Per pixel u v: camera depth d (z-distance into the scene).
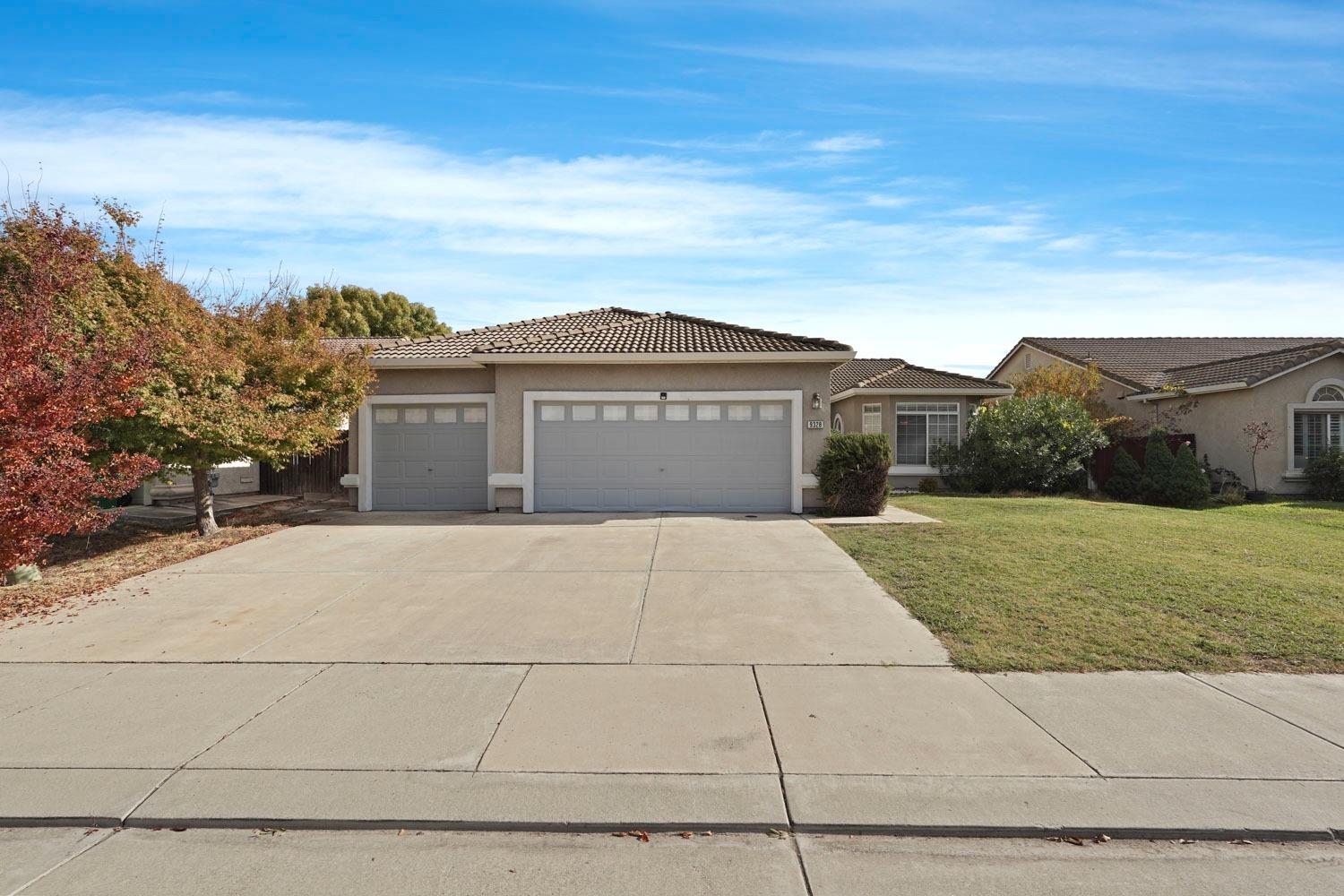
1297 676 5.68
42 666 6.10
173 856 3.64
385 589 8.54
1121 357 25.70
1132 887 3.38
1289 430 19.06
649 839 3.77
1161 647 6.27
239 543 11.43
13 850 3.69
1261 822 3.77
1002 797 4.03
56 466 8.02
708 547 10.78
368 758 4.49
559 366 14.79
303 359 12.55
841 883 3.42
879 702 5.27
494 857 3.62
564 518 13.89
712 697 5.37
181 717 5.09
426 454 15.58
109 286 10.78
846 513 14.16
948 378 22.39
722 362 14.57
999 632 6.70
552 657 6.23
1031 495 19.72
